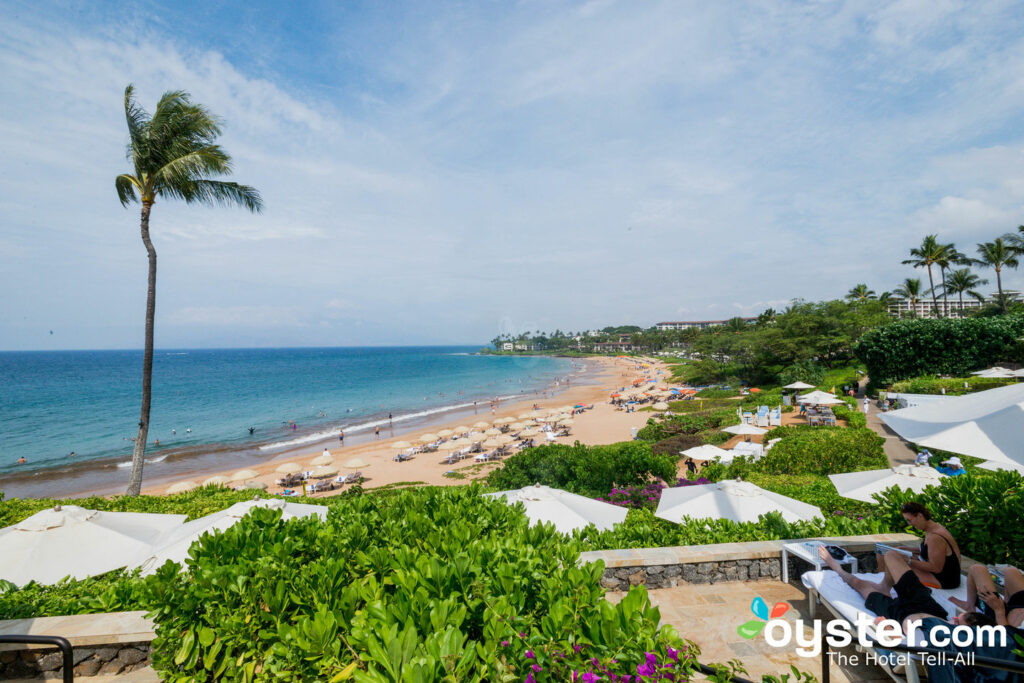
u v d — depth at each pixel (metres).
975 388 33.22
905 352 41.88
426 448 41.72
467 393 89.31
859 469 19.19
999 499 5.82
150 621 4.71
